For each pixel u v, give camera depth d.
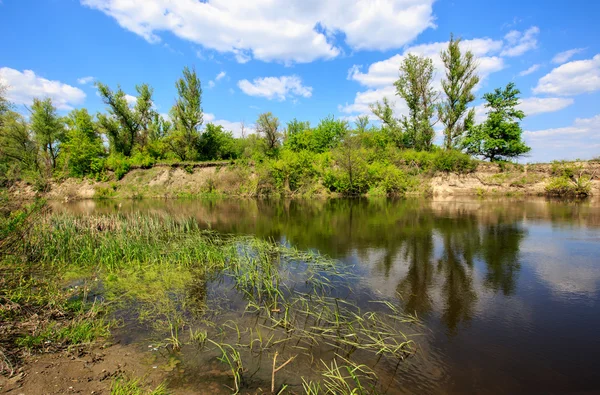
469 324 6.14
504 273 8.96
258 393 4.20
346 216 19.52
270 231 15.33
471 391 4.29
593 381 4.48
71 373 4.46
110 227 13.37
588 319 6.32
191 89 43.56
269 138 45.97
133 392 4.09
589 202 24.08
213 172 39.78
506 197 28.94
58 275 8.75
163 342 5.48
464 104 36.44
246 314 6.63
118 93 43.34
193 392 4.21
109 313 6.63
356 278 8.69
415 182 33.44
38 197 8.08
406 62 38.78
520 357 5.06
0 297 6.00
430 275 8.87
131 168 41.28
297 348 5.32
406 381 4.48
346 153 32.59
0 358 4.55
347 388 4.27
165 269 9.56
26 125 31.30
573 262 9.80
